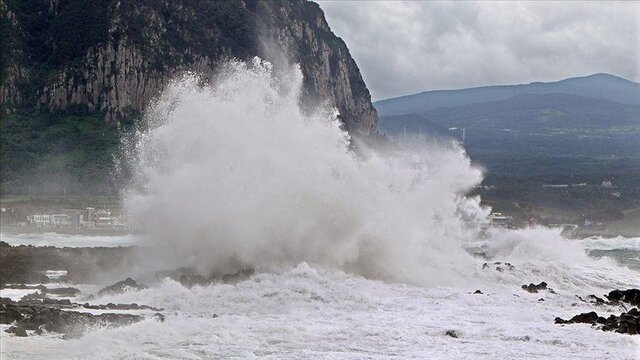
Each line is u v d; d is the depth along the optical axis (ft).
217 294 198.59
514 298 212.43
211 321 169.58
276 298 195.93
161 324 164.25
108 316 172.96
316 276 213.66
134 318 171.53
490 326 170.19
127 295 200.75
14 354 141.59
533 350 150.20
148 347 147.74
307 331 162.71
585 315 179.73
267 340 154.81
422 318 179.42
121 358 139.95
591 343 155.74
